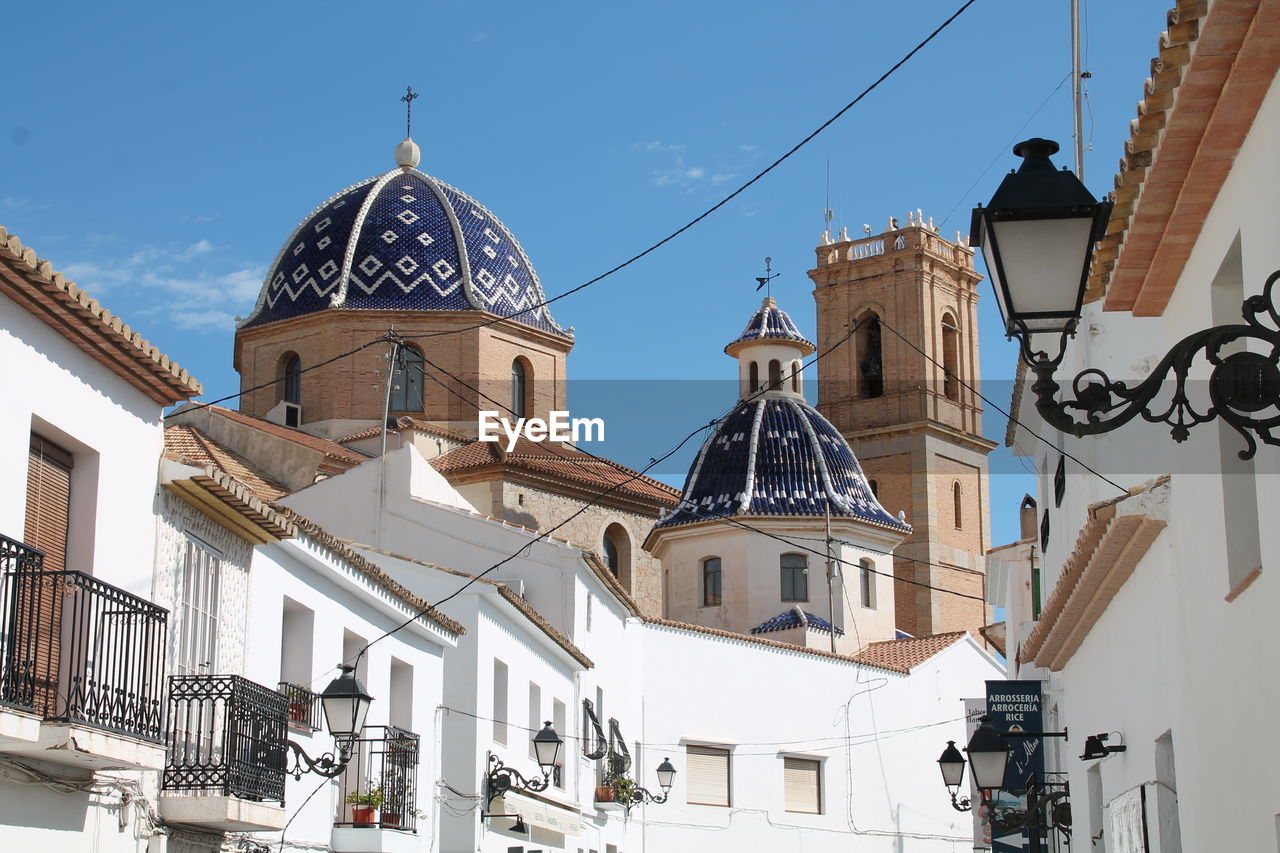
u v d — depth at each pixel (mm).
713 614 46656
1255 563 9938
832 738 40406
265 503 16469
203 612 15859
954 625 69625
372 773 20250
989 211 6918
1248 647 9648
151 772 14422
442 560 32438
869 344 74125
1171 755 12789
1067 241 6863
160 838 14523
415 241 48000
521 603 26156
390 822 19969
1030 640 18547
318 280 47438
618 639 35219
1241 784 10031
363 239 47906
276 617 17750
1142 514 12219
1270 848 9383
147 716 13273
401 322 46906
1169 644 12195
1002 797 22953
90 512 13578
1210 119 8883
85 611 12672
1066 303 6852
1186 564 11453
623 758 33781
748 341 49969
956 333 74438
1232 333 6730
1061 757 22125
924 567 69000
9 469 12203
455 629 23719
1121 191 10242
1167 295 11344
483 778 24688
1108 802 15273
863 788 40969
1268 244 8469
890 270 73188
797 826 38969
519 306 48562
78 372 13383
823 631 44188
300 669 18703
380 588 20531
